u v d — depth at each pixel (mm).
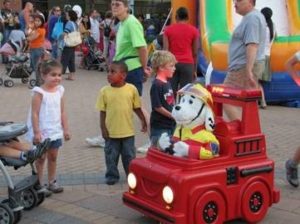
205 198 5008
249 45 6918
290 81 11094
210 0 11703
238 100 5316
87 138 8047
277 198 5496
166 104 6211
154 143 6277
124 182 6430
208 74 11188
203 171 5027
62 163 7082
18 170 6742
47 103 5840
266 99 11258
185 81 9156
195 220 4984
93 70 17719
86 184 6371
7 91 12867
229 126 5238
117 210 5699
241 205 5227
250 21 6906
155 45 13852
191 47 9195
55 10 17375
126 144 6281
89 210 5703
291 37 11297
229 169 5137
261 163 5336
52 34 15812
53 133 5898
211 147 5109
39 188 5707
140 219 5500
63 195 6059
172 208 4988
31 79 13602
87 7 30312
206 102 5188
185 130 5254
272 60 11000
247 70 6949
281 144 8102
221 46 11070
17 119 9594
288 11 11773
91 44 17766
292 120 9828
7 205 5172
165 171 5047
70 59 14898
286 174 6410
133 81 7328
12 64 13664
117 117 6203
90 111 10195
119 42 7352
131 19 7281
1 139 5262
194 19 12719
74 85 13914
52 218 5523
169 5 26234
